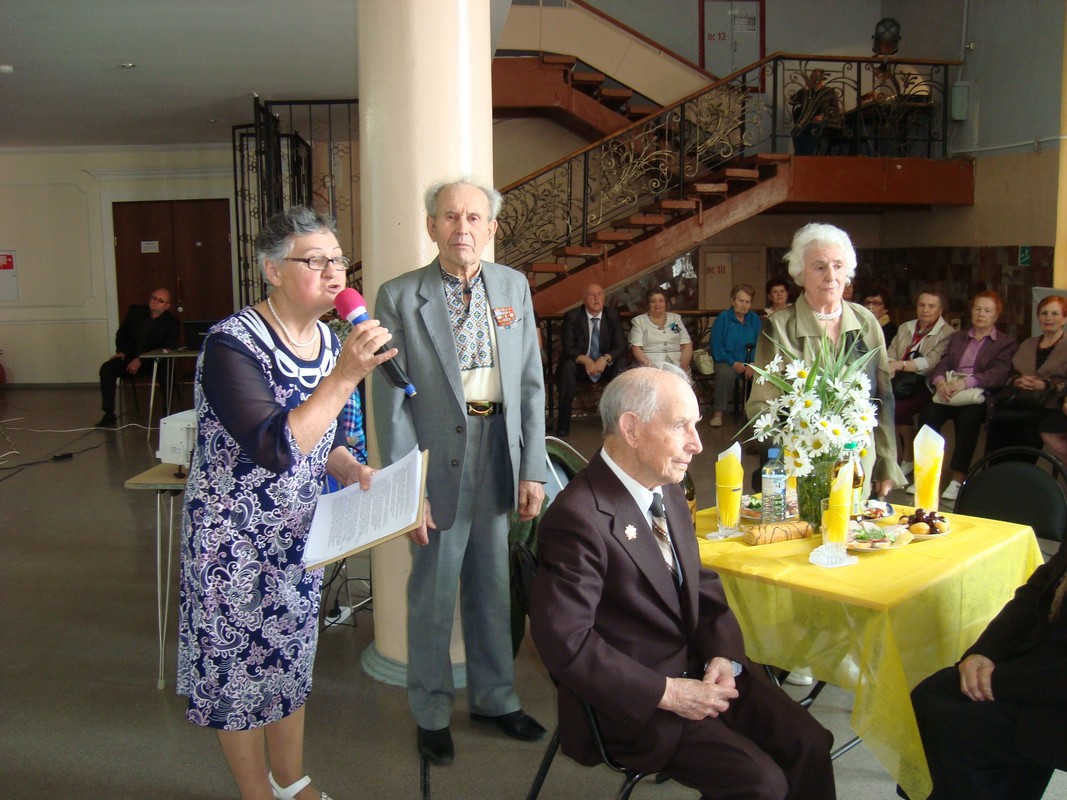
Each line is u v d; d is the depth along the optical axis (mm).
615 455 2162
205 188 11625
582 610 2008
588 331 8352
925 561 2453
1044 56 7672
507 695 2998
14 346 11883
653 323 8547
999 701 2154
